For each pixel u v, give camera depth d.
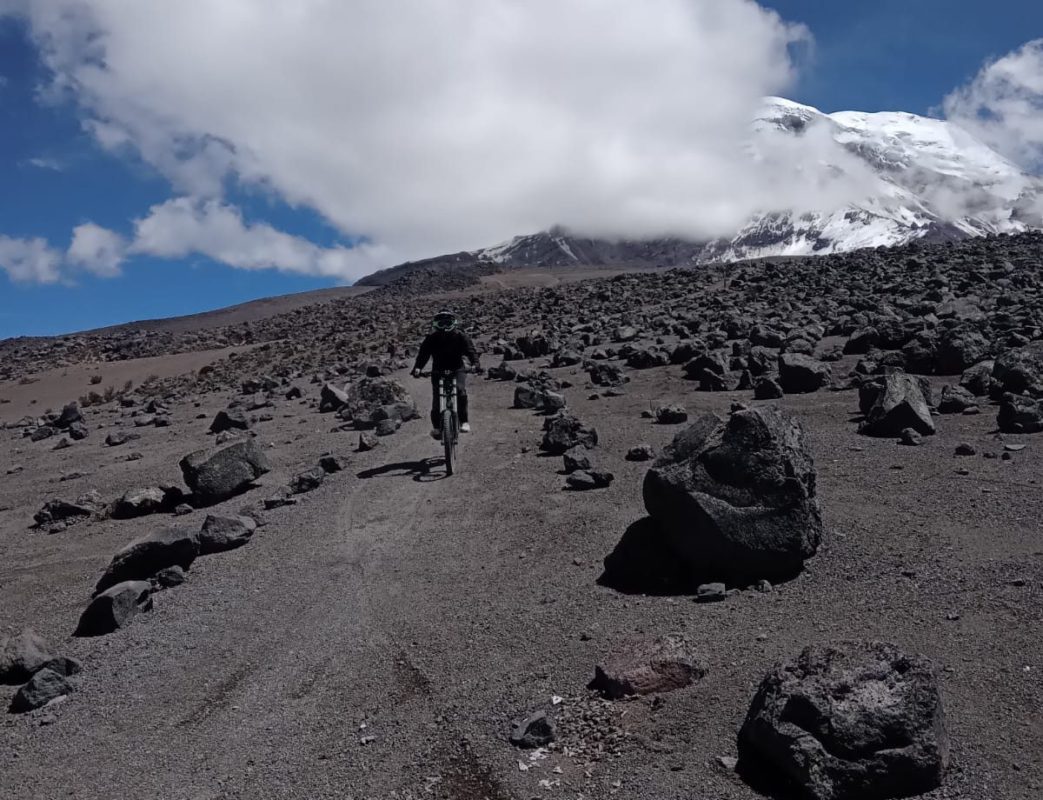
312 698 5.61
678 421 12.20
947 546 6.73
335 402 17.14
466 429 11.26
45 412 27.70
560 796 4.34
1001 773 4.16
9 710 5.98
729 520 6.46
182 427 17.80
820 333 17.72
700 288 31.45
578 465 10.06
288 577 7.79
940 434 10.11
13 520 11.39
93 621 7.11
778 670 4.50
